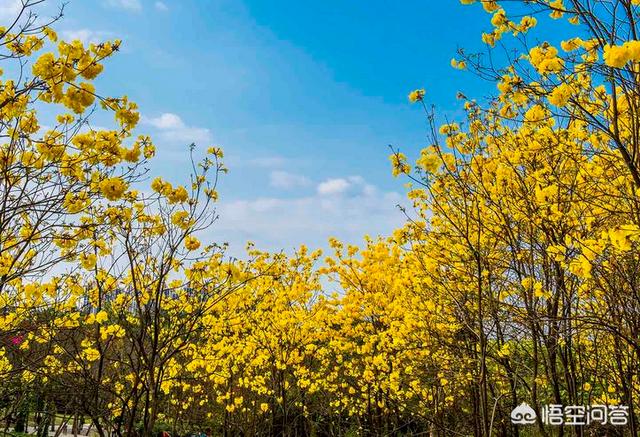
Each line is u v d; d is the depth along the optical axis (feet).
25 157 13.14
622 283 13.41
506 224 17.31
